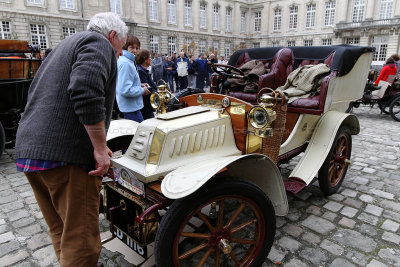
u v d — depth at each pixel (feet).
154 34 112.68
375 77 29.37
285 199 7.29
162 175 6.23
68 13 87.92
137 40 12.55
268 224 6.65
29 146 4.99
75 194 5.29
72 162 5.08
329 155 10.08
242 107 7.38
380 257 7.62
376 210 10.00
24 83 14.71
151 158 6.37
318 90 10.59
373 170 13.69
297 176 9.37
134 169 6.38
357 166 14.21
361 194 11.21
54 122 4.98
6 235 8.63
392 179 12.64
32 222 9.32
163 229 5.40
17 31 80.33
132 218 6.60
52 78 5.07
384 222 9.27
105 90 5.32
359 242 8.25
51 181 5.22
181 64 43.06
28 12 81.05
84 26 91.66
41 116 5.02
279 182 7.16
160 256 5.45
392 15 112.98
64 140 5.00
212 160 6.42
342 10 123.03
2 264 7.39
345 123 11.20
